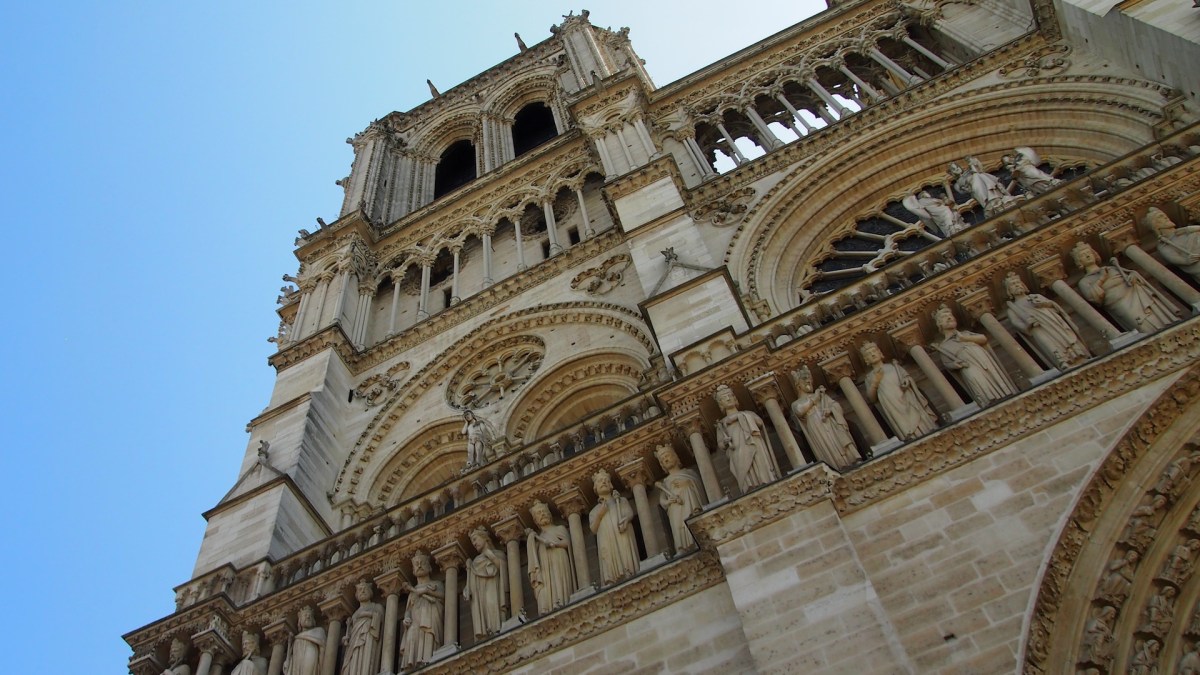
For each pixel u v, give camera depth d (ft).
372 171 172.65
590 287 109.40
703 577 58.23
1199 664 45.88
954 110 104.78
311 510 93.15
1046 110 98.73
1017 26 113.19
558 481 70.90
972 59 108.78
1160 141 72.49
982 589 49.21
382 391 112.37
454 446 102.27
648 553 62.85
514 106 190.39
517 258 127.13
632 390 96.17
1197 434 51.96
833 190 106.63
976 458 55.72
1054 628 47.34
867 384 65.36
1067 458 53.16
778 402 66.44
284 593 74.28
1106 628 47.11
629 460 69.00
